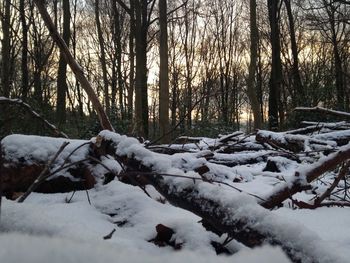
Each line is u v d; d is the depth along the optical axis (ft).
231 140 23.80
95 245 2.77
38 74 31.07
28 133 22.16
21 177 11.97
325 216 10.36
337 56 66.74
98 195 11.15
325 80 51.29
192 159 13.20
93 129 31.48
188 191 7.79
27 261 2.33
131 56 65.26
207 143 21.66
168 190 8.23
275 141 20.18
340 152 11.01
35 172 12.03
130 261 2.54
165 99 41.27
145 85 59.98
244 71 122.11
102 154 11.57
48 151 12.40
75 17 97.91
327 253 5.34
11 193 11.91
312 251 5.42
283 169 18.37
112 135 11.19
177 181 8.10
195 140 23.75
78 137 31.89
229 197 6.97
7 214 7.19
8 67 42.16
